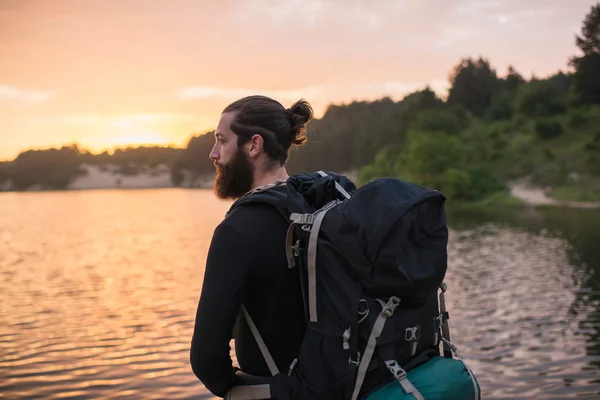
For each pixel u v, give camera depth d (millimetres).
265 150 1875
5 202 164125
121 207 112562
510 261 23984
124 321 14750
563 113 127688
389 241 1533
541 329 12227
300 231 1671
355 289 1568
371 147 146750
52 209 113250
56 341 12781
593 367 9484
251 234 1700
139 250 35031
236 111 1892
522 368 9547
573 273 20391
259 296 1729
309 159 153500
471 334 11938
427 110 121938
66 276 24234
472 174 81000
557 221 47344
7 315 15914
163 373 10188
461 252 27609
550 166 88438
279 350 1736
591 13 128500
